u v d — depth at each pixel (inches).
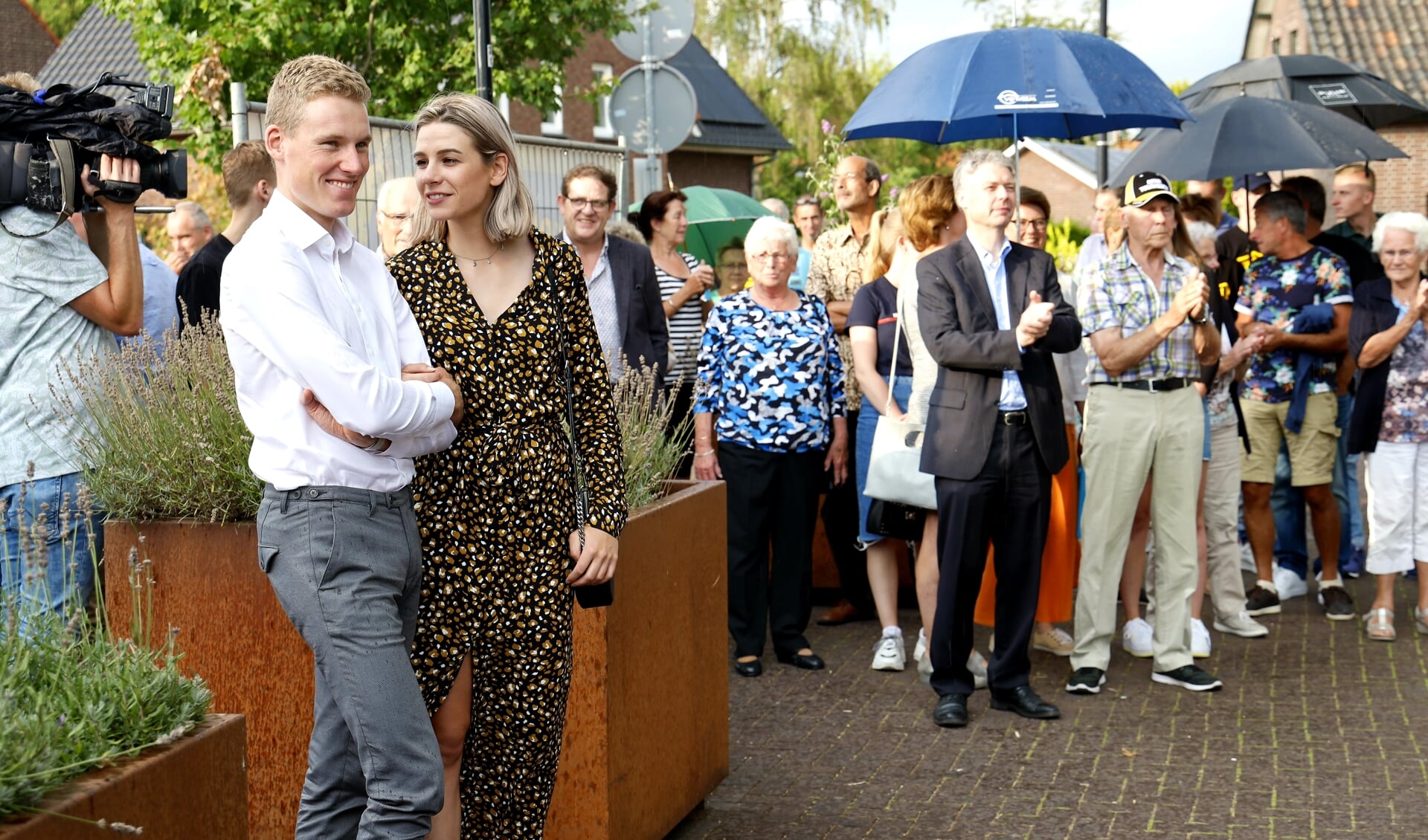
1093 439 223.5
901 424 218.7
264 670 138.3
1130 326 220.7
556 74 543.5
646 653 155.5
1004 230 209.2
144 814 86.3
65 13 1924.2
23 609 102.0
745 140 1338.6
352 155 106.9
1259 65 378.6
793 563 245.1
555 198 317.7
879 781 185.2
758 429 238.1
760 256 238.5
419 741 103.9
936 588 227.9
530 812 125.1
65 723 85.7
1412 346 250.2
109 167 149.4
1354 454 260.8
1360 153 310.2
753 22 1482.5
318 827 111.3
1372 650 248.7
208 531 138.1
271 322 103.0
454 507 116.8
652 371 197.0
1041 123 272.1
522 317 120.9
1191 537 226.2
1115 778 184.7
